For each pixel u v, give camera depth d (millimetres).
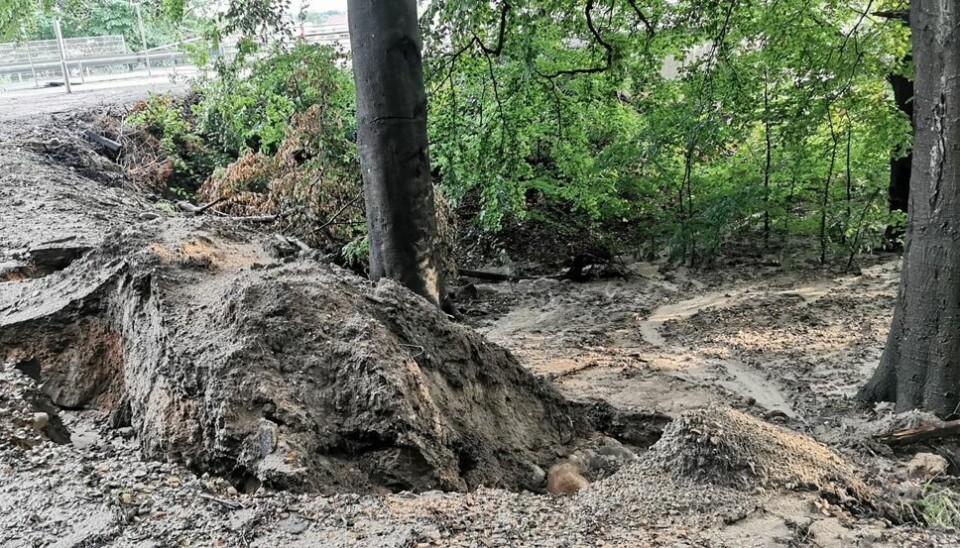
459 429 3820
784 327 9289
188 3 11828
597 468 4203
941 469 3822
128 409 3654
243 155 13375
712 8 10750
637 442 5098
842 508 2951
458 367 4180
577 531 2594
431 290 7512
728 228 14031
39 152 11406
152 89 18188
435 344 4137
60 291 4246
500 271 13742
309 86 11867
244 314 3475
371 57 6977
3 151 10688
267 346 3408
